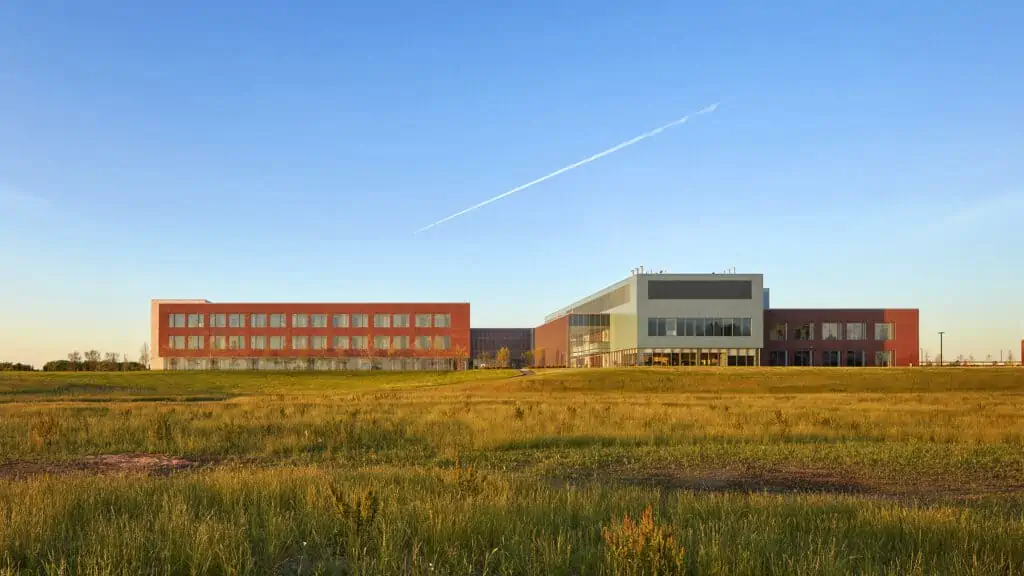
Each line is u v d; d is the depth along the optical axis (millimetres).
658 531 7781
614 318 108000
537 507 10359
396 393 62625
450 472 14133
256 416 30031
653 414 30422
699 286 97250
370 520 8906
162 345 121125
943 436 23203
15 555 7945
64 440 21984
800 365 102688
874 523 9727
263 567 7734
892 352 103188
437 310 124250
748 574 7434
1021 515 11594
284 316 122812
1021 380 72000
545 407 35562
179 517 9094
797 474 17281
